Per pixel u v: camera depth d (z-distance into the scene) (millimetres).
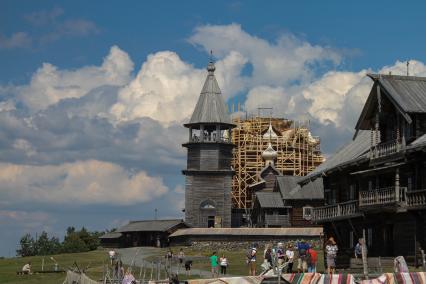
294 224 134375
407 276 44562
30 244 189625
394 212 70688
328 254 62312
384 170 71562
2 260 117500
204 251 120312
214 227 140250
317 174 86188
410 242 69625
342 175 84938
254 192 159000
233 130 174000
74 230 190000
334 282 45000
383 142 74250
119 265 72625
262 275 51875
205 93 146625
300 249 64375
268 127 176500
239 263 93000
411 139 69875
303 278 46062
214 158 143250
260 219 141750
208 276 75625
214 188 143125
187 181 143500
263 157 166750
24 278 88062
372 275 49750
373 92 73438
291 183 140000
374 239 76250
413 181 69625
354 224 80062
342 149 88688
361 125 77062
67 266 102312
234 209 165125
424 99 70375
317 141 179625
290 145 171750
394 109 72250
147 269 87125
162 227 136875
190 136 145375
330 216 83750
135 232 143250
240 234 124625
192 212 142750
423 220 67562
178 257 95562
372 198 72250
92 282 65500
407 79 72938
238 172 170750
